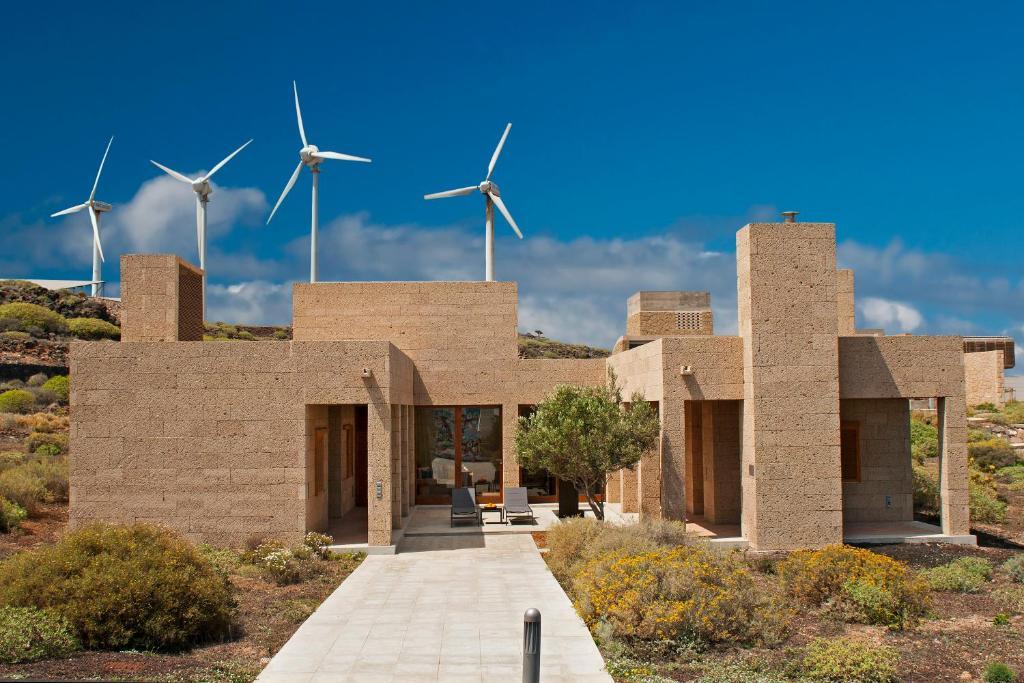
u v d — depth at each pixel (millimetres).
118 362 18766
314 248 32875
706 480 23297
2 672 9250
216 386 18812
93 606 10758
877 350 20312
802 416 19391
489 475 26703
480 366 26250
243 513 18672
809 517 19266
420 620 12703
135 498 18625
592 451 19328
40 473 24469
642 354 22047
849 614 13133
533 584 15391
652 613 11602
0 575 11406
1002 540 21250
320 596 14656
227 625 12273
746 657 11188
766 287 19531
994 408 51312
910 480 22641
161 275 21016
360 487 27391
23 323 65250
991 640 12102
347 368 18984
